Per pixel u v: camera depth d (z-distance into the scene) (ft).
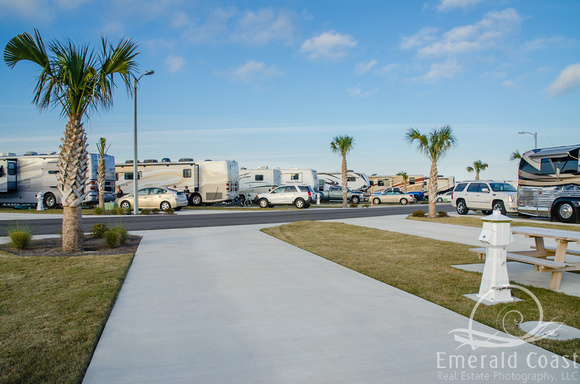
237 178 98.89
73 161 27.17
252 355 11.14
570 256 25.63
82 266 22.20
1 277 19.52
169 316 14.33
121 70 27.89
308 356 11.07
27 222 49.47
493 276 15.93
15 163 79.66
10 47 25.07
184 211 76.48
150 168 92.43
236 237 35.24
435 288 17.94
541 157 54.24
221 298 16.52
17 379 9.60
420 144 58.18
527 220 54.39
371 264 23.34
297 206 89.86
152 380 9.73
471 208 65.67
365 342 12.00
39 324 13.17
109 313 14.62
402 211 77.10
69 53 26.53
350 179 137.08
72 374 9.89
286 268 22.29
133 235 36.14
